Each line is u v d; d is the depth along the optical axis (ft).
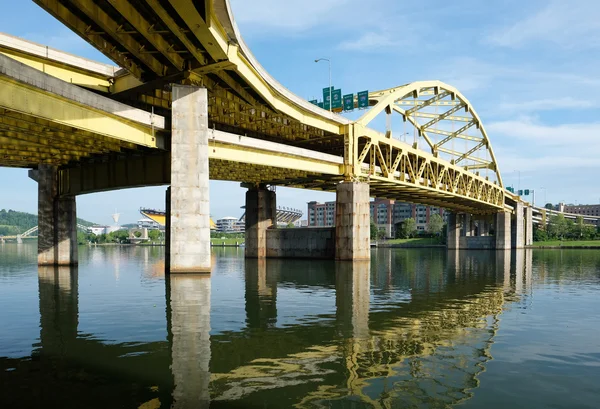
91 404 29.25
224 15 90.17
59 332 49.96
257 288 91.81
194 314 61.41
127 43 90.74
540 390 32.78
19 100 71.56
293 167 152.25
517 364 39.01
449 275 128.57
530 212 468.75
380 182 199.93
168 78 107.45
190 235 103.96
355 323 56.03
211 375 35.17
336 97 207.00
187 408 28.66
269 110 141.59
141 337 47.65
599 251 370.12
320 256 202.18
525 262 202.18
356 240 175.11
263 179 201.67
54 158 134.31
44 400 29.94
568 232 533.96
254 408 28.81
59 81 77.66
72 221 154.51
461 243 430.20
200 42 94.79
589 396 31.65
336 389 32.40
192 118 105.09
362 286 97.45
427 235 574.56
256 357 40.14
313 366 37.65
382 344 45.34
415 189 234.38
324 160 166.50
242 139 127.34
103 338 47.16
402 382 34.01
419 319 59.11
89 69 114.83
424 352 42.52
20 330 51.08
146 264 180.14
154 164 118.21
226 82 115.14
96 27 88.28
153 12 85.87
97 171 135.33
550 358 40.96
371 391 32.09
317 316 60.70
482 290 92.12
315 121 162.71
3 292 85.71
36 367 37.06
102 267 157.89
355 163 176.96
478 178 320.70
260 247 214.07
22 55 103.65
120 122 94.58
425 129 276.41
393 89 222.48
